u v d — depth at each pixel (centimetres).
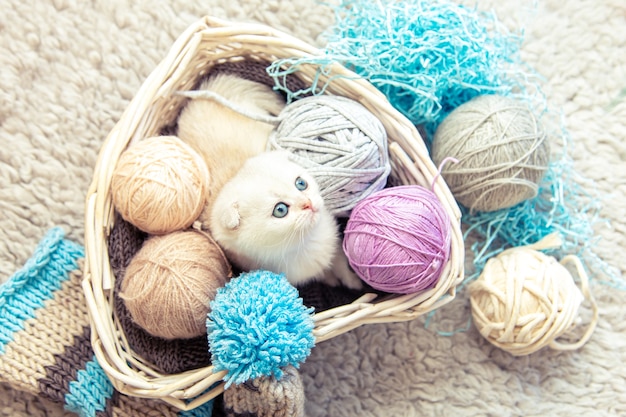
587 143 78
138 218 64
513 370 76
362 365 76
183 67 67
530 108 72
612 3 78
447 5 70
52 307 69
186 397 62
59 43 75
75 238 75
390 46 69
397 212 63
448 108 75
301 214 61
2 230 74
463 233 77
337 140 65
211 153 68
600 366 76
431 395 76
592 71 78
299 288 69
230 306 60
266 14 76
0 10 74
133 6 76
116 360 62
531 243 77
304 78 70
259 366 59
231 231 62
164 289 62
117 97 75
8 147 74
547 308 69
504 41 75
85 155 75
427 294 65
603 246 77
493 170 68
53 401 69
